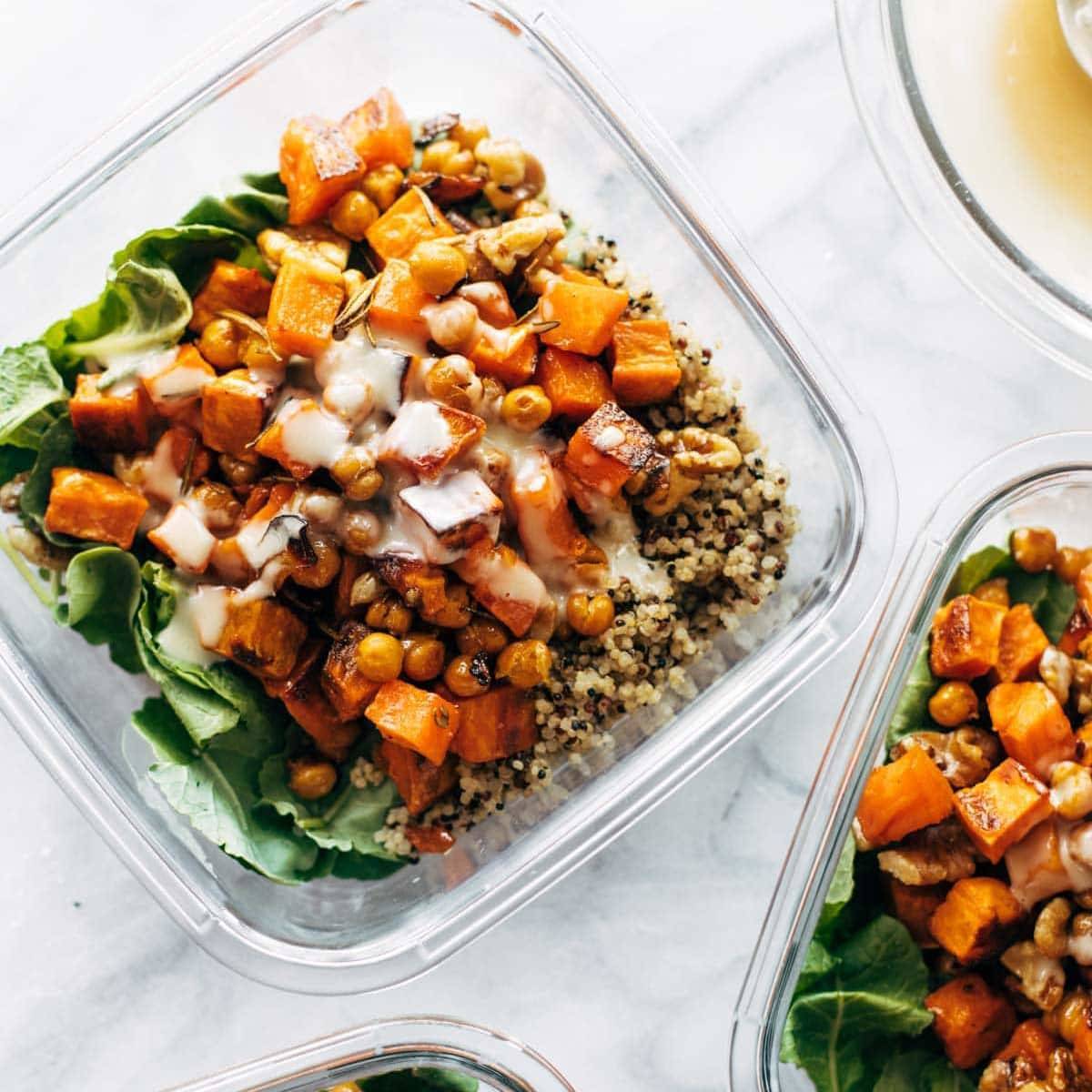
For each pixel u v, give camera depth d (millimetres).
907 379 606
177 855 569
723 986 601
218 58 570
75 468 562
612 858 604
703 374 570
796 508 579
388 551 548
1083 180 548
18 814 598
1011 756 570
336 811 575
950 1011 571
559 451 561
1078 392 604
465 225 575
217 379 553
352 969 565
